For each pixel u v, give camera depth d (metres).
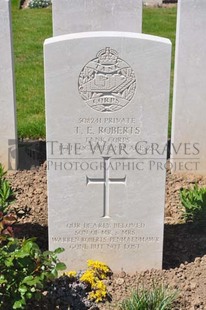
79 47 2.25
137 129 2.35
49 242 2.48
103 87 2.30
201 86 3.17
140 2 3.36
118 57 2.27
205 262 2.54
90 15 3.38
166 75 2.29
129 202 2.44
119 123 2.34
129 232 2.48
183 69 3.15
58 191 2.42
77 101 2.31
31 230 2.75
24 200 3.01
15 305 2.11
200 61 3.13
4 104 3.18
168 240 2.71
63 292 2.35
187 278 2.46
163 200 2.44
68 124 2.34
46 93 2.30
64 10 3.37
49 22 6.35
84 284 2.39
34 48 5.42
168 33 5.84
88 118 2.33
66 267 2.38
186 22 3.07
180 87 3.18
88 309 2.31
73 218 2.46
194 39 3.10
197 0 3.04
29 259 2.15
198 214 2.76
